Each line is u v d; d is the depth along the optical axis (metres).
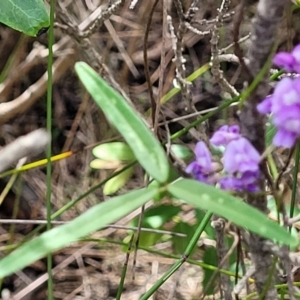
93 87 0.40
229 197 0.38
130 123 0.40
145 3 1.12
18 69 1.06
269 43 0.42
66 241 0.37
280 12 0.41
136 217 0.79
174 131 1.13
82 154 1.18
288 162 0.48
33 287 0.99
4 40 1.12
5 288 1.03
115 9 0.67
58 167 1.17
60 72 0.96
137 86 1.20
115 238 1.07
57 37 1.14
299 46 0.41
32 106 1.22
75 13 1.08
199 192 0.39
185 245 0.79
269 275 0.50
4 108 0.90
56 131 1.21
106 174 1.16
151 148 0.39
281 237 0.38
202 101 1.21
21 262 0.36
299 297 0.61
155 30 1.21
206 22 0.60
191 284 0.96
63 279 1.05
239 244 0.56
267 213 0.48
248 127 0.45
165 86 1.12
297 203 0.67
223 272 0.59
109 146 0.82
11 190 1.13
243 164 0.42
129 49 1.19
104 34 1.20
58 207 1.13
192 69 1.21
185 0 1.00
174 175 0.57
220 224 0.57
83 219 0.38
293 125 0.40
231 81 1.09
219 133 0.44
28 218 1.13
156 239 0.79
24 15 0.56
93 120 1.19
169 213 0.78
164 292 0.97
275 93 0.41
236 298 0.52
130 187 1.13
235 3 0.89
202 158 0.45
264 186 0.48
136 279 1.02
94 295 1.02
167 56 1.09
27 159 1.01
